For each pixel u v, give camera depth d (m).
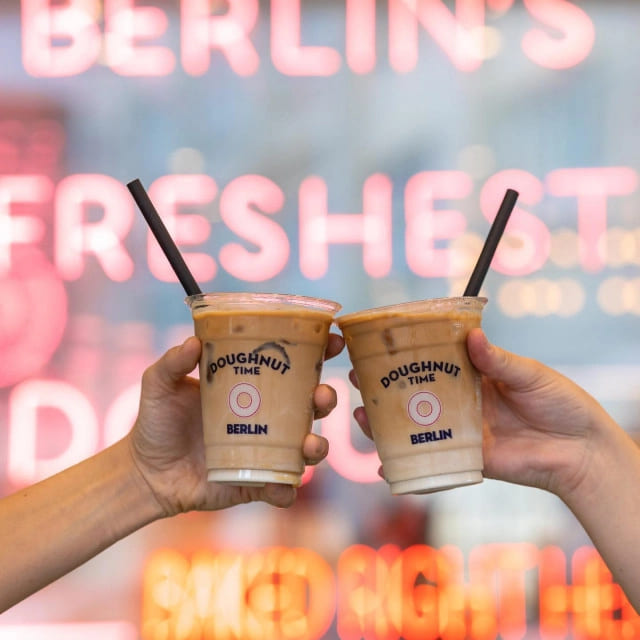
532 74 2.84
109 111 2.83
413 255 2.79
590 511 1.27
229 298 1.23
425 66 2.84
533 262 2.80
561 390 1.26
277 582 2.77
